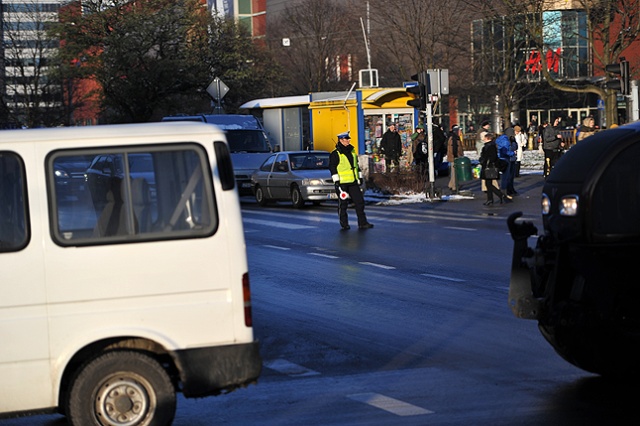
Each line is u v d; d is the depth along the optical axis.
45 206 9.38
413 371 12.36
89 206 9.47
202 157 9.66
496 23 59.84
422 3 65.44
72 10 78.50
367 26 77.56
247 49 83.25
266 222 33.47
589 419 10.02
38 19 79.19
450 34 65.06
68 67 76.94
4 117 76.81
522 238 11.16
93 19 77.00
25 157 9.41
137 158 9.58
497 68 64.19
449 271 20.47
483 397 11.01
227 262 9.63
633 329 10.55
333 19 86.25
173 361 9.86
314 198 39.22
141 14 77.06
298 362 13.08
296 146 59.03
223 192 9.66
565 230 10.70
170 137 9.63
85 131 9.55
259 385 11.97
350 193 30.14
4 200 9.37
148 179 9.58
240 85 82.19
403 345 13.84
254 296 18.19
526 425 9.88
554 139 44.94
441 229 28.89
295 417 10.54
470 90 66.94
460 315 15.81
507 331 14.52
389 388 11.59
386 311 16.33
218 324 9.61
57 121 77.38
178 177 9.62
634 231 10.48
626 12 47.09
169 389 9.47
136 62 79.31
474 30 65.31
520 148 51.81
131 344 9.70
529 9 50.59
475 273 20.11
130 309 9.45
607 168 10.51
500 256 22.58
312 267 21.77
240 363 9.63
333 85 86.19
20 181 9.38
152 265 9.50
